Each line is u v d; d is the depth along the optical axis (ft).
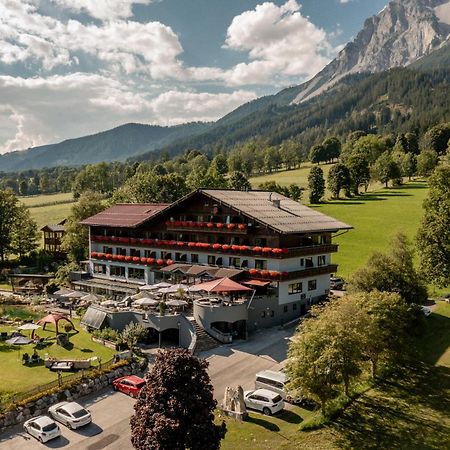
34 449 105.91
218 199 211.82
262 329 189.78
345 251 306.35
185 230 227.20
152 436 80.23
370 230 344.28
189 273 209.56
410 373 139.54
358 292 154.51
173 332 186.39
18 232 358.43
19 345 168.45
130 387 134.51
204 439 82.53
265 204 224.33
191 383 84.79
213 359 158.20
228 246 209.97
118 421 118.83
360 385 131.44
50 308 227.81
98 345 170.50
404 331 139.74
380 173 502.38
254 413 120.98
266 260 200.13
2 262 349.20
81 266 298.76
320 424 111.96
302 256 203.31
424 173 529.86
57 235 354.95
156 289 215.10
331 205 433.07
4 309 221.25
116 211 284.61
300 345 113.91
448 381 132.57
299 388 112.06
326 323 116.37
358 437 106.11
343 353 110.01
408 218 365.61
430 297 222.28
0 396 125.29
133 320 184.75
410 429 108.68
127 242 256.73
